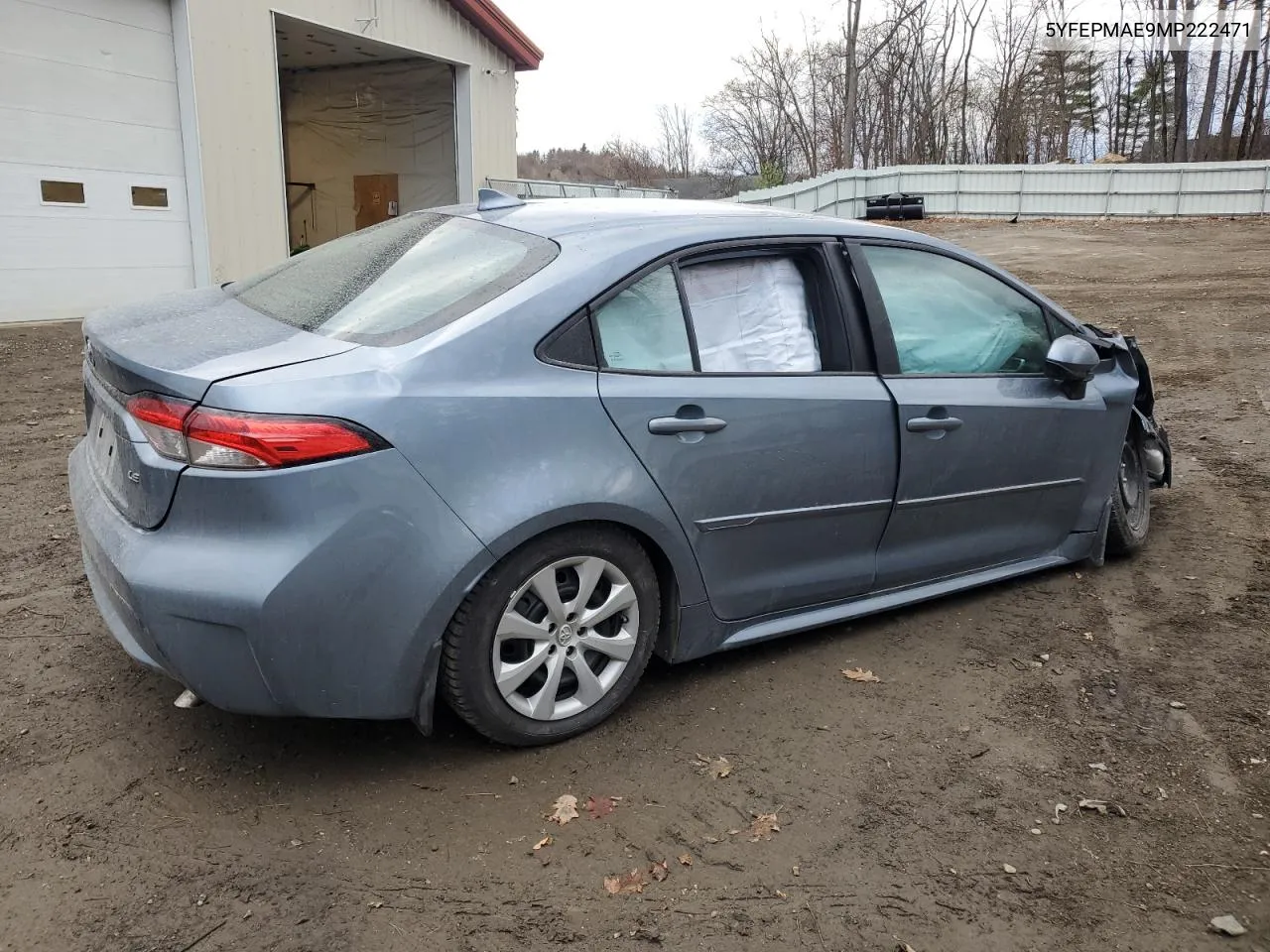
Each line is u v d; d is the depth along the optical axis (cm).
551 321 290
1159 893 246
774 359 342
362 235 385
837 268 362
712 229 337
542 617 294
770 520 335
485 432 272
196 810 267
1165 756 306
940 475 378
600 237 318
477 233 338
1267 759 305
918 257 390
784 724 321
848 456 350
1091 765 301
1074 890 246
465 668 278
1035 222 3069
